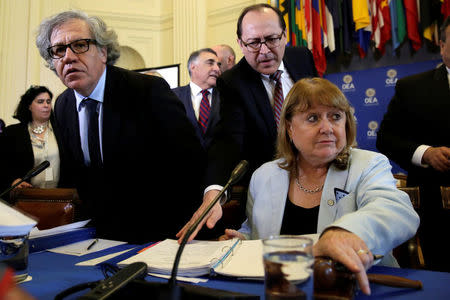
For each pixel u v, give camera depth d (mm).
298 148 1292
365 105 4043
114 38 1634
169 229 1639
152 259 1016
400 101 2279
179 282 872
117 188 1645
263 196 1400
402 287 786
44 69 5520
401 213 1005
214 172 1595
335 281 649
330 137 1220
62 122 1753
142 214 1647
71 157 1768
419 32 3711
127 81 1626
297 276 555
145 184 1655
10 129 3166
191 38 5535
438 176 1988
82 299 630
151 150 1656
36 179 3109
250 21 1816
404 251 1390
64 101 1760
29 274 965
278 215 1338
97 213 1703
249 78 1921
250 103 1860
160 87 1679
